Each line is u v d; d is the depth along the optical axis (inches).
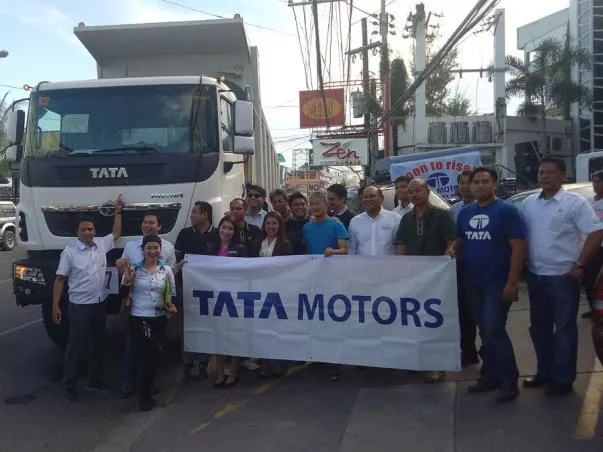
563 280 192.5
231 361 241.0
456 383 219.8
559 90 1163.9
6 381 253.6
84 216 257.6
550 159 193.2
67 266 226.7
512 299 193.8
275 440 181.3
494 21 1192.8
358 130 1221.7
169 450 179.0
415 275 215.9
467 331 239.8
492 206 197.8
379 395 213.2
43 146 269.3
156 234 232.2
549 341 203.6
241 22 322.3
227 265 236.5
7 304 425.4
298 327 229.9
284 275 230.8
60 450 183.9
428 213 220.1
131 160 258.1
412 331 217.0
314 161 1213.7
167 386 242.7
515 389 197.6
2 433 197.8
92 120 269.9
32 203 261.4
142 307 214.2
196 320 240.2
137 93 272.4
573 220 190.5
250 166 355.6
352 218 253.9
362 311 222.5
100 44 333.1
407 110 1268.5
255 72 365.1
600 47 1215.6
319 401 211.6
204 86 271.7
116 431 197.0
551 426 175.5
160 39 331.0
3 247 863.1
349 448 172.6
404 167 448.5
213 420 200.7
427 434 178.1
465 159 441.7
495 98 1208.8
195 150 263.9
